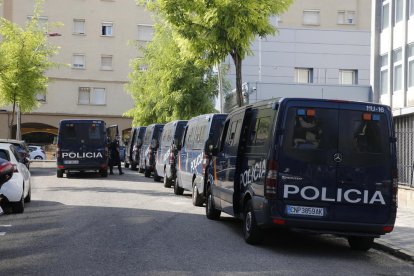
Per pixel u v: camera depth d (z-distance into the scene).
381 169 9.23
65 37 57.38
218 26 17.50
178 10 17.70
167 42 33.31
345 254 9.73
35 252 8.88
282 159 9.09
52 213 13.66
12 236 10.38
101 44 58.16
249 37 17.66
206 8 17.47
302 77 37.31
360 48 37.41
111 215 13.34
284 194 9.06
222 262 8.41
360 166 9.17
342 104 9.25
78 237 10.27
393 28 23.48
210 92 33.56
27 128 56.81
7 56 31.25
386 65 24.11
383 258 9.52
